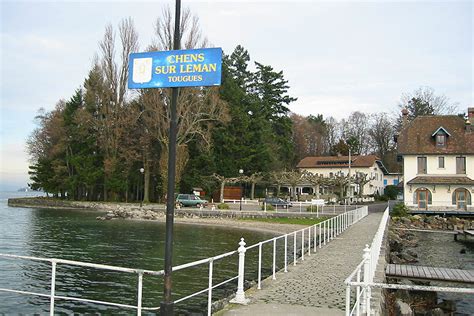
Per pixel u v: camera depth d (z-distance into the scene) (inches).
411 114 3440.0
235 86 2837.1
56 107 3129.9
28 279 685.3
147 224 1722.4
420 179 2068.2
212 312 410.9
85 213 2251.5
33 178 3203.7
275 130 3513.8
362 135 4596.5
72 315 512.1
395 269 690.2
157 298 580.4
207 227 1628.9
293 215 1809.8
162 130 2375.7
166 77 314.8
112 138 2610.7
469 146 2076.8
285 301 425.4
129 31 2583.7
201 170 2583.7
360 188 2930.6
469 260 1064.2
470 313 586.9
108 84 2578.7
